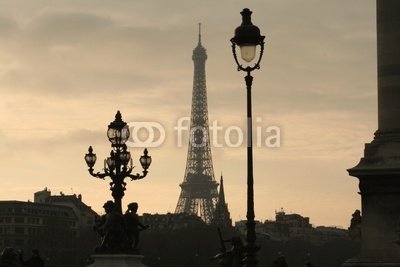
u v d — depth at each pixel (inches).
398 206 2645.2
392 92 2699.3
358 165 2689.5
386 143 2679.6
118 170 2679.6
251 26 1989.4
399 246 2615.7
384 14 2719.0
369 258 2650.1
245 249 1957.4
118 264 2504.9
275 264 2124.8
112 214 2541.8
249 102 1988.2
